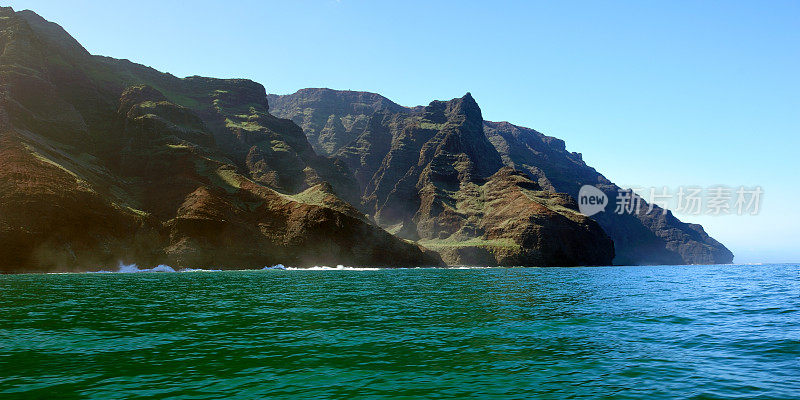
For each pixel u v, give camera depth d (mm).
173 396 13656
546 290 57719
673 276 102562
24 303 39906
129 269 144000
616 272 144625
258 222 185375
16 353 19359
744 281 74562
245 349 20203
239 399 13414
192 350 19984
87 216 143125
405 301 42344
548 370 16719
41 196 136125
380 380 15398
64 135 183375
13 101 171250
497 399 13516
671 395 13969
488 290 57875
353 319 29797
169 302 41125
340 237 186500
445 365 17422
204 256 159000
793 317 30172
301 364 17547
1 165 139125
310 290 57000
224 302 41344
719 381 15445
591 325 27234
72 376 15820
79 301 41969
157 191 189375
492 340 22375
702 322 28297
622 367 17188
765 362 17984
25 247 126938
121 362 17812
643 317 30750
